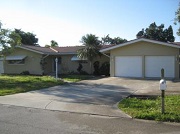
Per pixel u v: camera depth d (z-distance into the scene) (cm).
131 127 767
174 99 1180
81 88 1714
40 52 2916
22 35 5256
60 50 3181
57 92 1530
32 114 954
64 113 973
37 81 2061
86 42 2772
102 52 2577
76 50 3017
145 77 2317
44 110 1030
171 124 796
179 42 2761
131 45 2367
